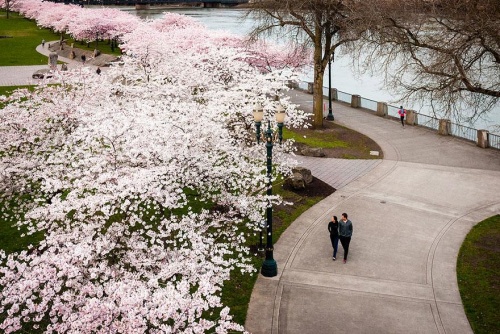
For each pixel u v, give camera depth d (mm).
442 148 27359
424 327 11648
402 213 18578
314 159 25891
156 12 136625
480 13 15156
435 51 17578
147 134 12945
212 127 14508
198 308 7961
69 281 8773
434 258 15023
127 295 7941
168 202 11195
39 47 68812
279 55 41969
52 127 15969
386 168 24156
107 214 10273
